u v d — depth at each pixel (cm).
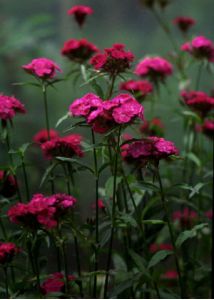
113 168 146
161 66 178
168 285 178
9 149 148
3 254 139
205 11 470
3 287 149
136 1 509
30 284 144
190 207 174
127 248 152
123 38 479
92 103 137
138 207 153
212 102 172
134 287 149
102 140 141
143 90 172
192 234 142
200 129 182
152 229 159
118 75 147
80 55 166
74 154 148
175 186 142
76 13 182
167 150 138
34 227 136
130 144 144
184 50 184
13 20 240
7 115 145
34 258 143
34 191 210
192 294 164
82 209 228
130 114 134
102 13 511
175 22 205
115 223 142
